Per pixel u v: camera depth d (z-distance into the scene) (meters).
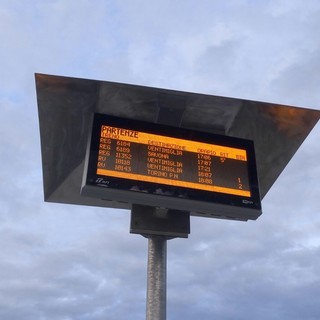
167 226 7.12
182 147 7.18
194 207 6.74
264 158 8.41
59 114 7.17
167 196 6.57
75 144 7.66
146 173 6.69
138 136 6.99
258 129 7.93
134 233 7.07
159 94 7.18
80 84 6.70
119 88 6.91
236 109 7.60
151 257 7.04
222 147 7.45
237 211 6.91
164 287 6.83
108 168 6.50
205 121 7.94
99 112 7.39
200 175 7.01
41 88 6.68
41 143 7.59
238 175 7.24
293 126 7.68
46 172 8.14
